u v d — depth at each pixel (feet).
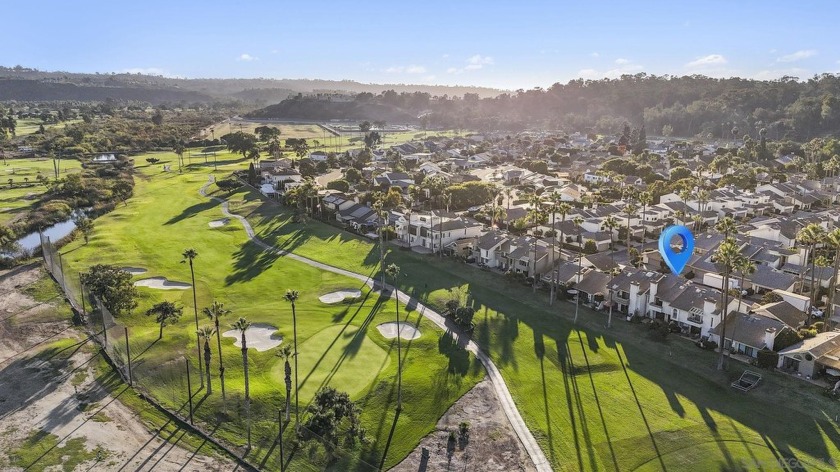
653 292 329.93
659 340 302.25
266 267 427.33
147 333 305.32
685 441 219.20
